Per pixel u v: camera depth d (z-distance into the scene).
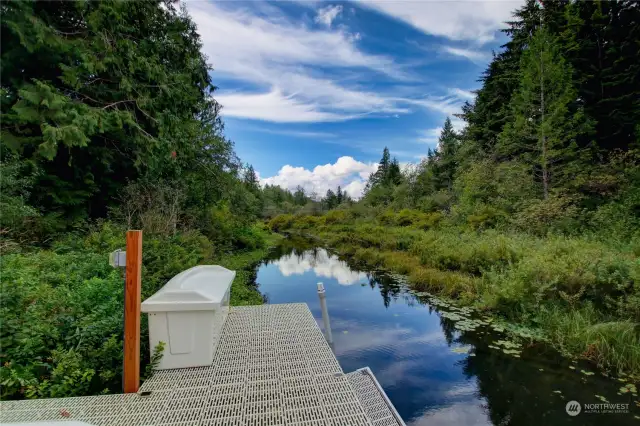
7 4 4.22
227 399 2.05
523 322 5.11
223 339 3.11
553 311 4.81
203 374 2.39
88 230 5.89
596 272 4.85
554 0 13.41
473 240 9.00
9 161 4.51
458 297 6.75
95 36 5.26
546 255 5.77
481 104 17.30
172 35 7.57
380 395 2.74
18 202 4.31
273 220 35.06
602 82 11.93
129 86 5.87
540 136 11.06
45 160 5.48
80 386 2.23
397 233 14.13
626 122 11.23
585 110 11.88
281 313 3.95
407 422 3.01
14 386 2.14
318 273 10.29
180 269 4.88
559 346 4.36
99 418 1.83
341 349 4.57
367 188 40.25
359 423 1.80
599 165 10.45
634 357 3.67
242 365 2.55
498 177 12.40
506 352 4.30
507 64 15.58
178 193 7.68
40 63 5.13
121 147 6.92
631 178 9.41
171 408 1.94
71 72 4.98
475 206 12.46
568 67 11.12
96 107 5.74
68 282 3.35
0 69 4.69
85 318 2.58
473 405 3.25
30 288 2.75
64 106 4.76
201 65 8.98
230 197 11.28
